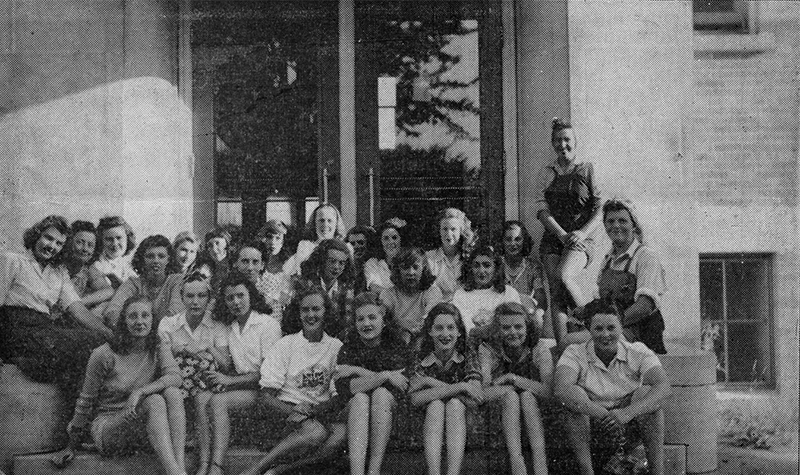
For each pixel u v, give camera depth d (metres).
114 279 5.25
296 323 4.73
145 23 5.56
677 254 5.30
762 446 5.52
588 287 5.15
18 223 5.36
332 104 5.70
